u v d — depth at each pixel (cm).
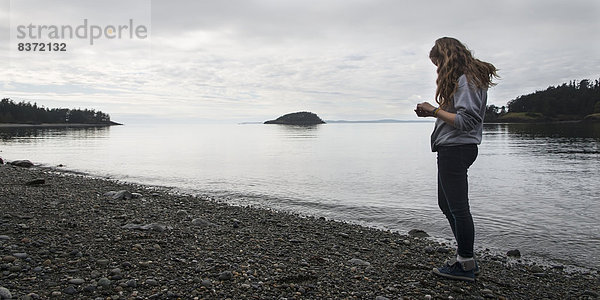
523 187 1285
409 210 958
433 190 1263
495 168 1836
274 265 449
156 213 740
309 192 1230
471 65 357
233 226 686
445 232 754
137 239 508
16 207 677
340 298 362
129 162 2203
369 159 2462
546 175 1571
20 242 456
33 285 341
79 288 341
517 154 2559
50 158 2395
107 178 1529
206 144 4428
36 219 589
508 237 704
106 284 351
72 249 444
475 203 1017
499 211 919
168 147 3744
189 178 1555
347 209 973
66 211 670
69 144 3950
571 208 944
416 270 462
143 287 353
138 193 1027
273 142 5019
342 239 644
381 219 869
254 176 1627
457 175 377
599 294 423
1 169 1415
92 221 600
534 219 836
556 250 626
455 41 376
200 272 402
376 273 443
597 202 1013
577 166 1872
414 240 674
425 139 5988
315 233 674
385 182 1449
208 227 649
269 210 920
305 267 452
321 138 6425
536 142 3797
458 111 354
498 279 457
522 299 392
